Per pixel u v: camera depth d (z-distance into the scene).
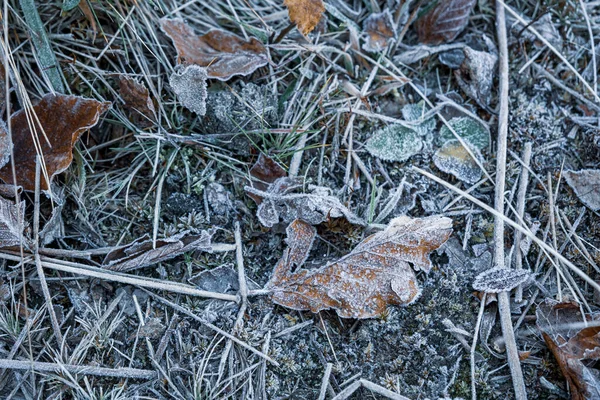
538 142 0.56
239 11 0.57
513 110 0.56
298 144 0.55
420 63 0.57
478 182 0.55
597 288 0.51
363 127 0.56
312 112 0.55
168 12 0.56
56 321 0.51
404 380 0.51
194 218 0.53
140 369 0.51
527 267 0.53
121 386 0.51
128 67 0.55
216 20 0.57
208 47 0.55
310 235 0.53
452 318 0.52
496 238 0.53
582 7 0.57
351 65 0.56
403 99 0.57
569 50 0.58
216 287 0.53
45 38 0.54
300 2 0.53
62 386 0.51
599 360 0.51
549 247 0.52
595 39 0.58
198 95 0.53
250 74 0.56
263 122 0.54
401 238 0.52
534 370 0.51
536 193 0.55
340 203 0.52
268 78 0.56
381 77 0.56
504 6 0.56
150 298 0.53
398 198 0.54
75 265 0.52
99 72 0.54
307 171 0.54
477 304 0.52
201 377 0.51
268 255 0.53
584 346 0.51
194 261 0.53
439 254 0.53
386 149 0.55
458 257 0.53
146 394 0.51
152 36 0.55
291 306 0.52
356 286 0.52
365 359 0.52
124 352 0.52
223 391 0.51
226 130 0.54
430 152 0.55
